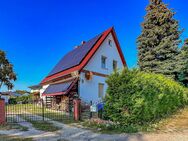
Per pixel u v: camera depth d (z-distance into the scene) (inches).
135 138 427.2
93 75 1074.7
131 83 545.0
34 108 1128.8
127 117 535.5
